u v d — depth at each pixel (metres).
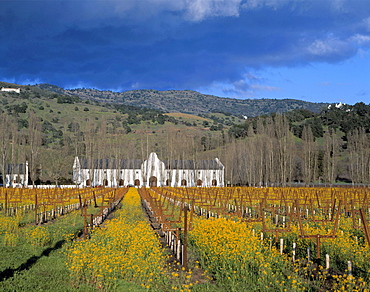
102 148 90.75
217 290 10.51
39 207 29.36
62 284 10.96
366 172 75.69
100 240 15.71
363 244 14.75
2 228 18.38
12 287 10.33
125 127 167.38
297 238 15.38
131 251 12.60
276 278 11.02
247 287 10.54
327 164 80.75
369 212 23.97
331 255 13.39
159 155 119.81
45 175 79.94
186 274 12.09
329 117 139.12
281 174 72.88
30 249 15.04
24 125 133.25
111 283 10.64
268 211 26.72
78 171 85.62
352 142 87.44
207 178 95.69
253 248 12.65
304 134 84.50
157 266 12.02
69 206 31.31
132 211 30.41
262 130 82.75
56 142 123.81
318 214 25.95
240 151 87.50
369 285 10.41
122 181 94.00
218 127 196.00
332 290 10.38
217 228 15.07
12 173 69.19
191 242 16.33
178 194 45.72
